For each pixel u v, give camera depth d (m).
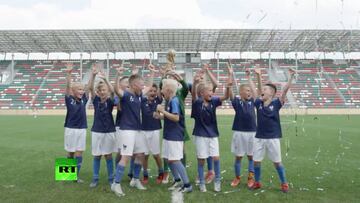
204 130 6.72
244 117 7.29
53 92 47.25
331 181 7.46
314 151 12.18
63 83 49.00
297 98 45.03
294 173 8.29
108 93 7.14
